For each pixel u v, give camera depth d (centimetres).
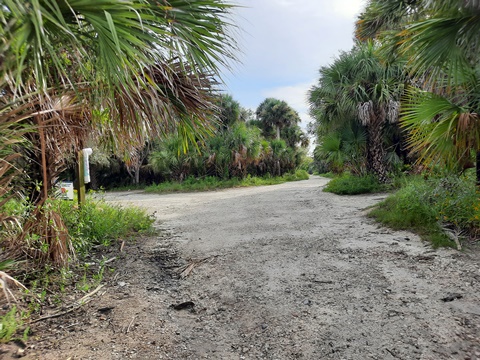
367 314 231
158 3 171
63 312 246
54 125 288
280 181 2198
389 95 866
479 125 394
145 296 281
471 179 499
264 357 188
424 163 462
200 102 300
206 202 1007
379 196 855
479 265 309
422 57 356
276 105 3178
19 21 129
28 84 205
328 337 205
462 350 183
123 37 160
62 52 203
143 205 969
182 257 393
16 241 285
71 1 144
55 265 318
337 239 436
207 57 212
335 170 1258
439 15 329
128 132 315
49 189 333
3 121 195
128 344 203
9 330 205
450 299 246
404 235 429
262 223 578
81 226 404
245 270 337
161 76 266
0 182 207
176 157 1875
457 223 414
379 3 478
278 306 252
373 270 316
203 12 193
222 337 213
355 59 909
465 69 373
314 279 302
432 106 412
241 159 1892
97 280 313
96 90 244
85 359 185
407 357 180
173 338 212
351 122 1008
